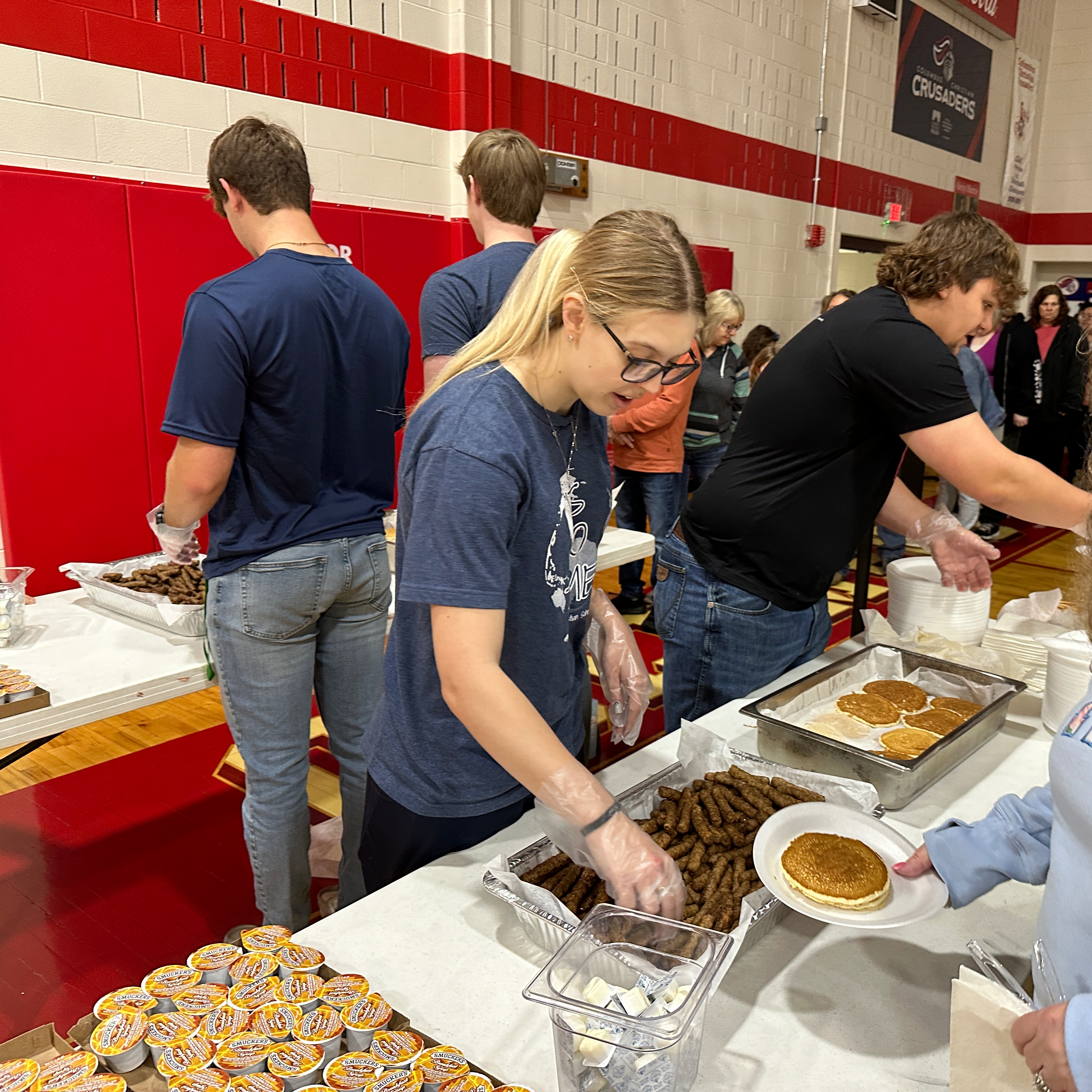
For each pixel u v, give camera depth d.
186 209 3.17
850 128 6.68
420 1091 0.77
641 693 1.35
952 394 1.45
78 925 2.04
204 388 1.42
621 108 4.84
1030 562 5.53
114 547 3.19
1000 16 7.91
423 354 2.09
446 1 3.93
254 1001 0.87
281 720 1.63
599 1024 0.73
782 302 6.43
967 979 0.73
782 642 1.78
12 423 2.88
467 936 1.01
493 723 0.93
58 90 2.84
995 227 1.47
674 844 1.11
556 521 1.03
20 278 2.82
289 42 3.41
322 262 1.55
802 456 1.62
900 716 1.53
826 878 0.98
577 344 0.93
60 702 1.51
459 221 4.15
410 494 1.01
